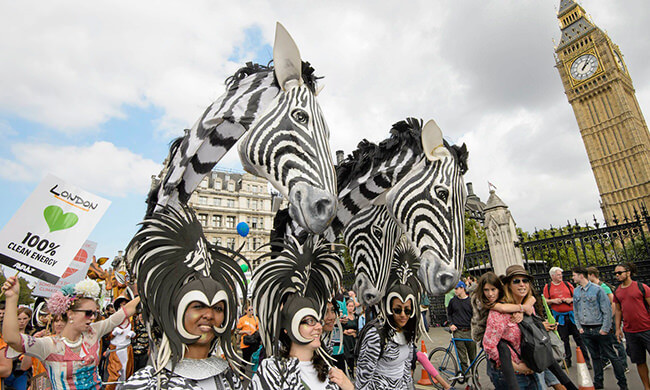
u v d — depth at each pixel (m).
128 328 4.84
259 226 45.88
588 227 9.00
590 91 62.12
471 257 10.83
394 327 2.94
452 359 6.17
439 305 12.61
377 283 3.26
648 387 4.70
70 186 2.75
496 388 3.48
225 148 2.53
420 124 3.04
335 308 2.73
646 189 54.12
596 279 5.40
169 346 1.43
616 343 5.38
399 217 2.65
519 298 3.31
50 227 2.61
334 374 2.07
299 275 2.24
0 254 2.46
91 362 3.02
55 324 3.14
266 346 2.11
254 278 2.18
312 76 2.67
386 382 2.93
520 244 9.84
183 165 2.26
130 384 1.39
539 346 3.05
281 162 2.20
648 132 62.47
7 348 3.40
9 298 2.60
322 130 2.45
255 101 2.42
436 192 2.61
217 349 1.76
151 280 1.54
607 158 59.16
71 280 5.10
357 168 3.18
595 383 5.28
